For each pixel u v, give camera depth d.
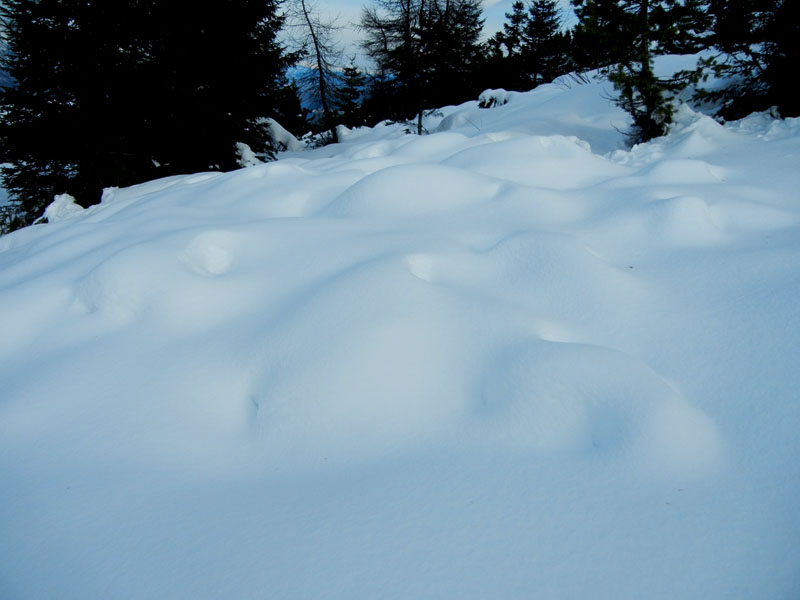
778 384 1.76
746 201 3.25
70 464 1.71
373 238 3.09
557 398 1.66
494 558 1.19
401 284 2.29
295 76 18.22
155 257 2.81
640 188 3.61
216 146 12.94
